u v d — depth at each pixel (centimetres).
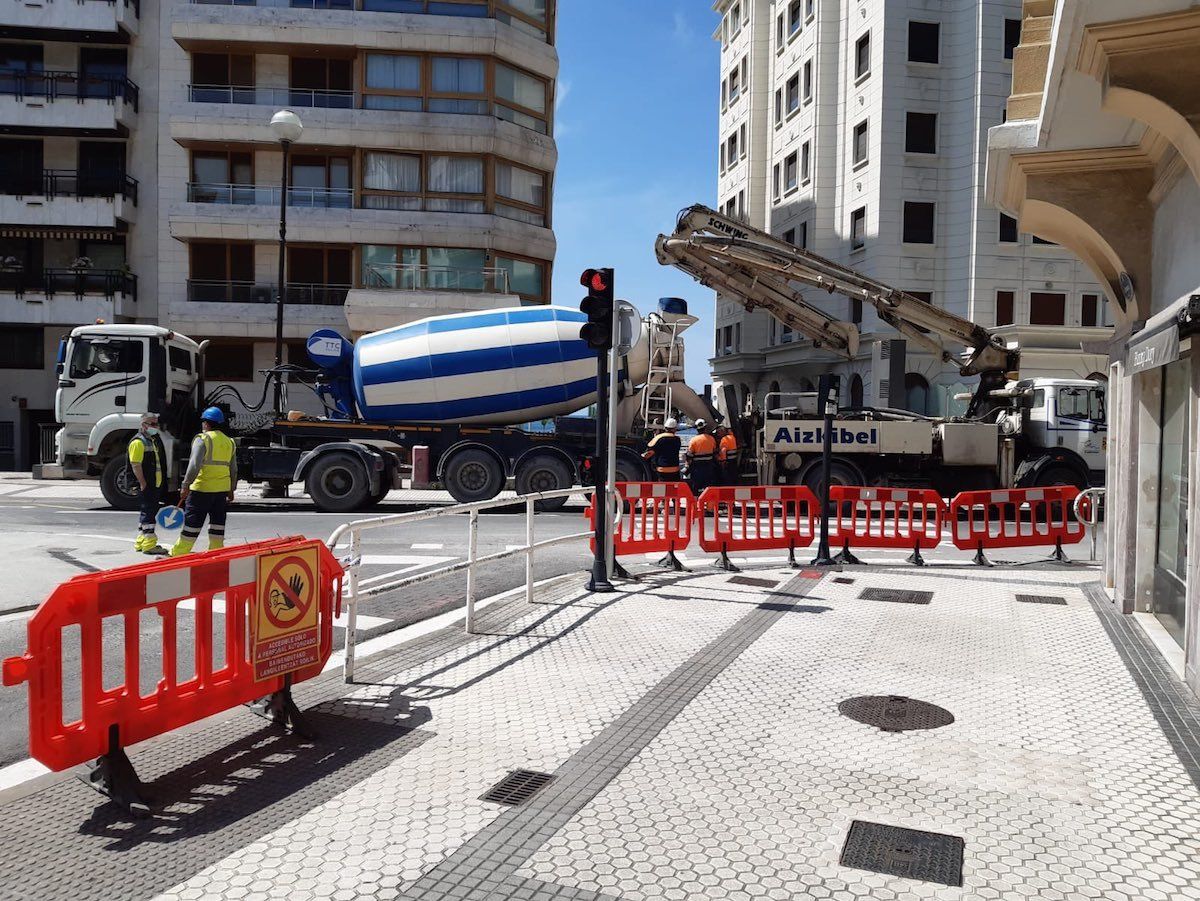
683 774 404
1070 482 1698
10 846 332
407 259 2936
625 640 651
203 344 1786
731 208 4644
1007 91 3184
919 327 1783
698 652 617
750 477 1794
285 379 1964
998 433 1702
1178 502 661
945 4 3269
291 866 317
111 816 358
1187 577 558
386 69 2944
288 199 2964
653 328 1773
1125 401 764
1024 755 433
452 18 2923
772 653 617
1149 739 457
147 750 428
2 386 3145
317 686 536
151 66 3117
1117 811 371
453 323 1706
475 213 2958
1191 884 311
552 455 1688
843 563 1049
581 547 1208
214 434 983
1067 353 3000
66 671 595
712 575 948
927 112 3272
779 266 1750
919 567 1037
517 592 844
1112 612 768
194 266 2991
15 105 3000
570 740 445
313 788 385
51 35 3047
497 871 314
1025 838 345
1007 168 747
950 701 517
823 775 405
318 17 2898
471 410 1722
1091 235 755
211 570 406
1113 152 693
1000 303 3203
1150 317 708
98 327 1602
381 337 1723
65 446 1605
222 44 2936
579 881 308
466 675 559
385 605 816
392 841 336
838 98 3588
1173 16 492
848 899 298
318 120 2886
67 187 3128
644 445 1730
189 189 2966
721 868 318
